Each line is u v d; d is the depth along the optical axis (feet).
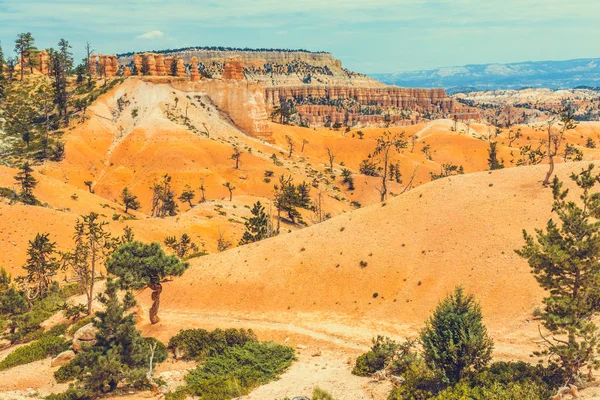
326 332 190.80
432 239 214.69
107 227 373.61
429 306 189.57
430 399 119.55
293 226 474.08
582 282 123.65
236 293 226.79
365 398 134.21
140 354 161.99
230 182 625.00
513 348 156.56
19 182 457.27
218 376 158.20
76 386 154.40
